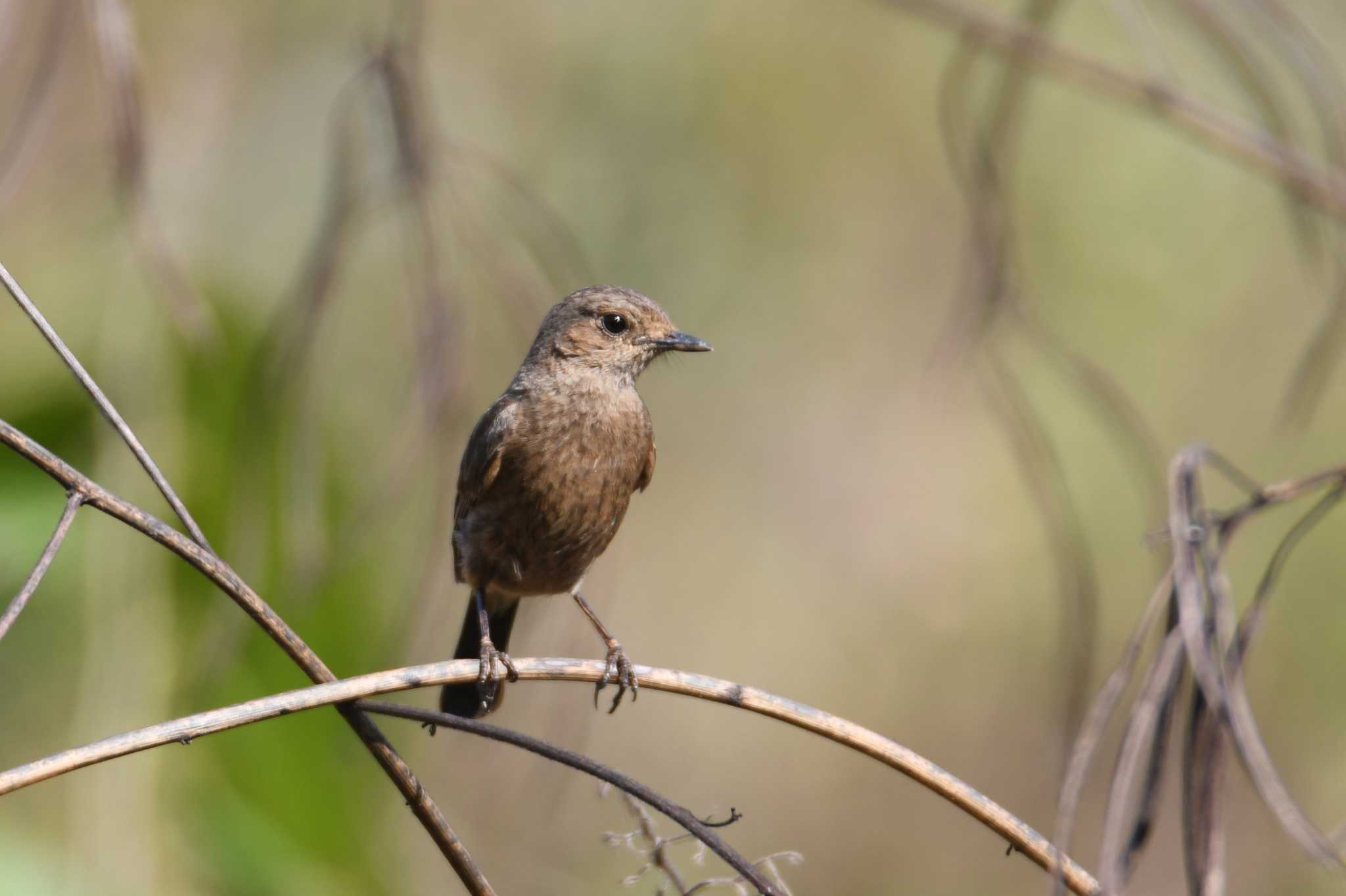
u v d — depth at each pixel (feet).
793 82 55.16
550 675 21.16
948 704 57.52
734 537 57.88
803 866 57.82
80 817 29.35
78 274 31.73
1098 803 48.34
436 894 40.19
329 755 32.81
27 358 31.22
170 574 30.55
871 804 58.54
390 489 26.86
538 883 42.80
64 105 30.01
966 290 28.66
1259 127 35.99
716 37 54.49
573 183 53.16
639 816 19.63
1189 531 19.47
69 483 17.48
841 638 58.08
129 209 26.11
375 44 27.89
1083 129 56.13
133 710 29.96
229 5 41.96
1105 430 53.57
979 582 57.21
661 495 57.88
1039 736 56.44
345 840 32.60
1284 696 54.65
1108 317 55.77
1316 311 55.06
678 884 19.38
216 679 30.68
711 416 57.67
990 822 19.47
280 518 30.86
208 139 40.22
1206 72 42.29
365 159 26.43
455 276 26.89
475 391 40.55
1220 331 56.18
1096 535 54.39
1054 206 55.77
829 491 57.31
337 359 41.78
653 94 54.19
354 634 31.55
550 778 29.60
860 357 56.18
